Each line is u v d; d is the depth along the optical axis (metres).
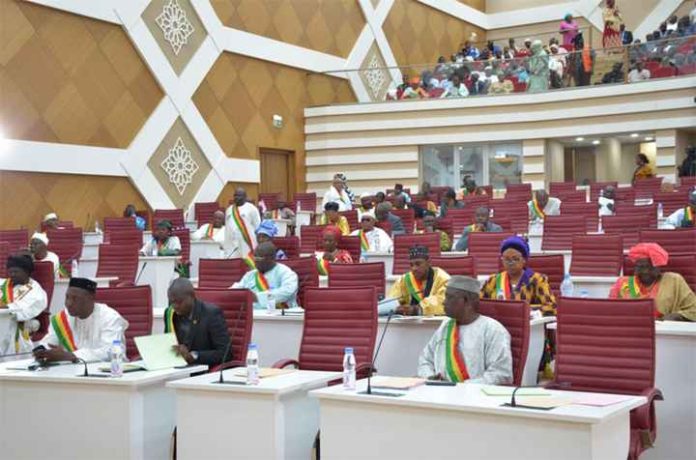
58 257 11.91
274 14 20.33
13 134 14.75
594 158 21.56
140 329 6.34
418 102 21.36
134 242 12.80
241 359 5.93
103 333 5.98
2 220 14.60
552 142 20.92
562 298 5.14
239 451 4.80
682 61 19.19
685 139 19.77
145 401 5.16
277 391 4.67
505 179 21.08
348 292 5.89
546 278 6.45
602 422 3.82
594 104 19.94
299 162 21.45
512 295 6.39
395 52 23.97
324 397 4.50
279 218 16.52
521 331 5.15
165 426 5.29
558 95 20.30
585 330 5.03
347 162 21.58
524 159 20.69
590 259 8.67
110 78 16.56
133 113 17.02
